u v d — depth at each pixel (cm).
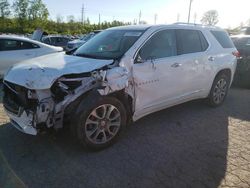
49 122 322
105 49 412
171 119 490
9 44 750
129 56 378
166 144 390
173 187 293
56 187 290
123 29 454
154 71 403
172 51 444
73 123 334
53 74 322
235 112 541
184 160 347
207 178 309
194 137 416
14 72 348
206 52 507
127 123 398
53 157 346
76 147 372
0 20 5159
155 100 421
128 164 335
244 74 746
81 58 390
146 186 294
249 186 295
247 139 414
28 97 323
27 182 296
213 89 548
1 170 315
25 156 346
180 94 466
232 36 827
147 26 438
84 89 334
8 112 363
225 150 376
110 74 347
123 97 372
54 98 323
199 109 552
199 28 512
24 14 5347
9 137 396
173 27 457
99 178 306
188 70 465
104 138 364
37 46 794
